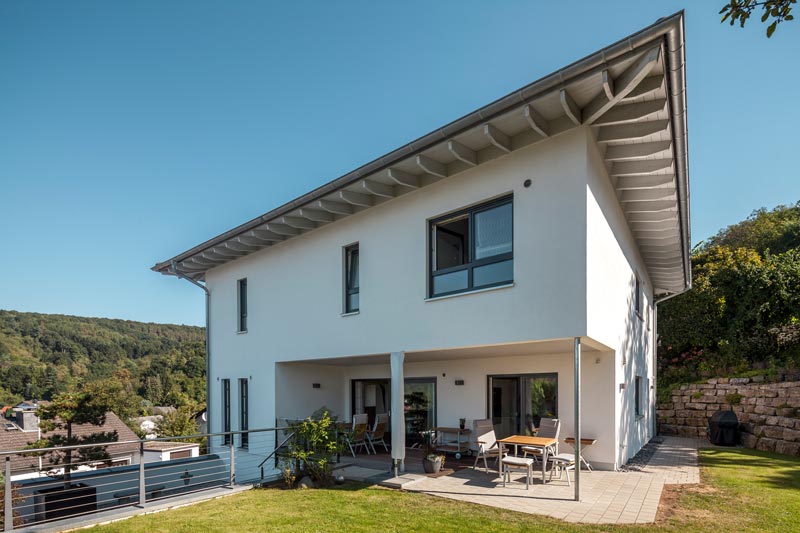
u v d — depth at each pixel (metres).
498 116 7.01
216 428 14.60
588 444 9.09
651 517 6.16
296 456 8.75
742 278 16.58
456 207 8.66
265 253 13.18
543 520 6.11
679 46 5.29
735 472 8.95
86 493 11.84
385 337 9.61
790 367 13.55
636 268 12.44
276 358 12.39
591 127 7.27
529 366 10.37
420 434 11.86
